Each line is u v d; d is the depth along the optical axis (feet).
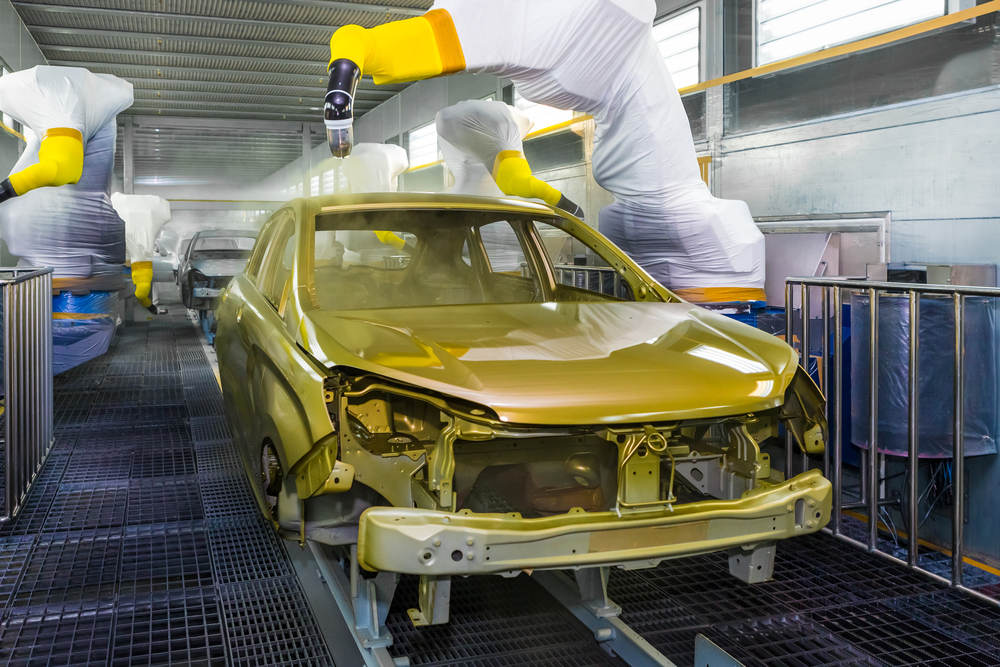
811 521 7.18
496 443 7.65
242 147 71.77
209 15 38.29
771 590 9.19
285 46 43.39
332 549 9.70
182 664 7.36
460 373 6.84
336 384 6.88
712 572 9.65
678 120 15.44
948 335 10.76
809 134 18.85
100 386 22.52
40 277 13.78
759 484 7.59
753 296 16.25
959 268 13.62
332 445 6.57
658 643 7.87
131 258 37.19
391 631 8.06
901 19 16.56
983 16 14.51
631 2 13.82
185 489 12.82
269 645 7.72
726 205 15.85
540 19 13.33
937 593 9.16
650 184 15.65
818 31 18.66
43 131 19.86
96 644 7.74
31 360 12.93
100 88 21.40
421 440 7.42
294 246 9.39
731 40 21.49
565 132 31.94
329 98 11.76
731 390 7.07
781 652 7.73
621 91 14.82
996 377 11.20
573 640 7.94
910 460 9.73
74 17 38.19
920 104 15.96
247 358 9.68
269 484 7.67
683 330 8.45
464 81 44.73
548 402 6.56
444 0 12.90
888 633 8.14
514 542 6.27
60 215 22.17
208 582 9.27
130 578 9.34
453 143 20.29
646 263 16.93
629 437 6.68
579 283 20.57
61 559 9.92
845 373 14.08
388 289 11.21
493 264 11.79
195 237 39.06
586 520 6.50
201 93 55.67
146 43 43.14
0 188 19.06
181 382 23.20
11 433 11.27
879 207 17.06
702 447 8.16
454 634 8.02
